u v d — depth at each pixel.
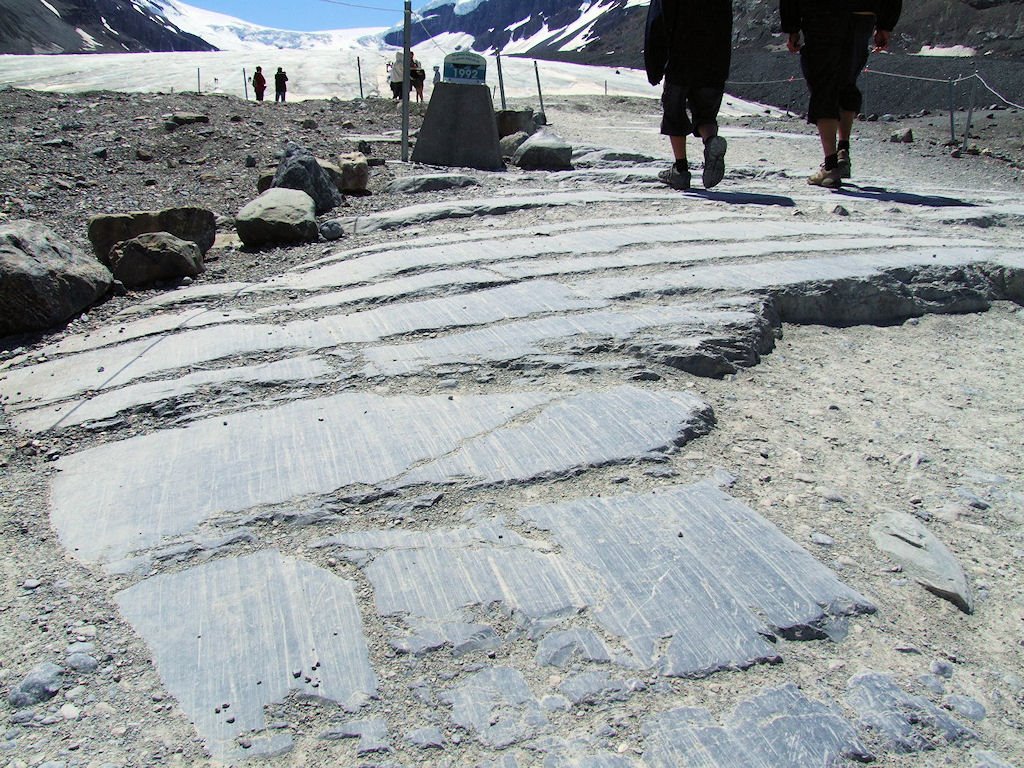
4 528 3.04
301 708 2.18
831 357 4.45
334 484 3.13
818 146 13.86
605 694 2.19
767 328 4.48
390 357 4.15
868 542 2.87
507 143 11.97
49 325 5.04
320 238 6.57
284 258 6.13
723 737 2.07
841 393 4.03
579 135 15.03
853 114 8.58
